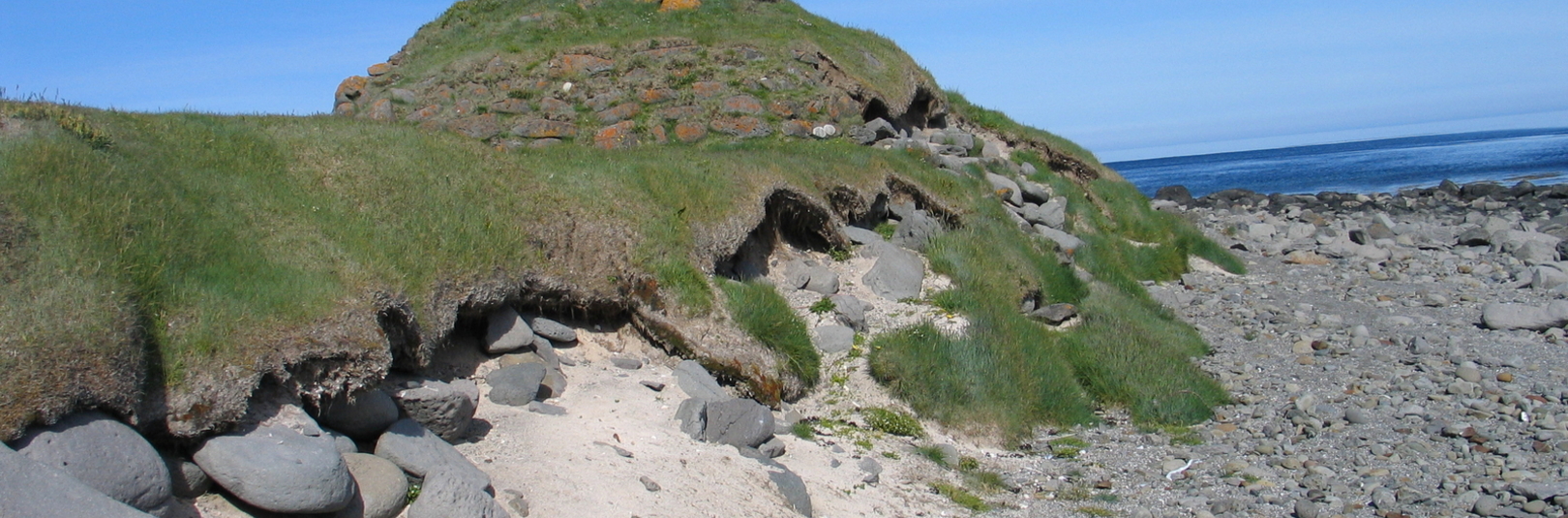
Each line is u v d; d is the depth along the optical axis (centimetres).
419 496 628
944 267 1415
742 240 1203
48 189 678
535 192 1067
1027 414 1120
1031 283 1488
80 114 859
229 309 673
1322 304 1833
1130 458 1038
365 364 704
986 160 2100
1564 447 1008
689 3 2525
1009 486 936
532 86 2191
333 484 603
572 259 1010
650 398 906
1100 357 1288
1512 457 988
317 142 1012
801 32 2377
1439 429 1100
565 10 2506
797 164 1476
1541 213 3434
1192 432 1133
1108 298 1561
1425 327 1619
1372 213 3559
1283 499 906
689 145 1903
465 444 752
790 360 1058
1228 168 12744
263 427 635
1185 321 1655
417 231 896
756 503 754
